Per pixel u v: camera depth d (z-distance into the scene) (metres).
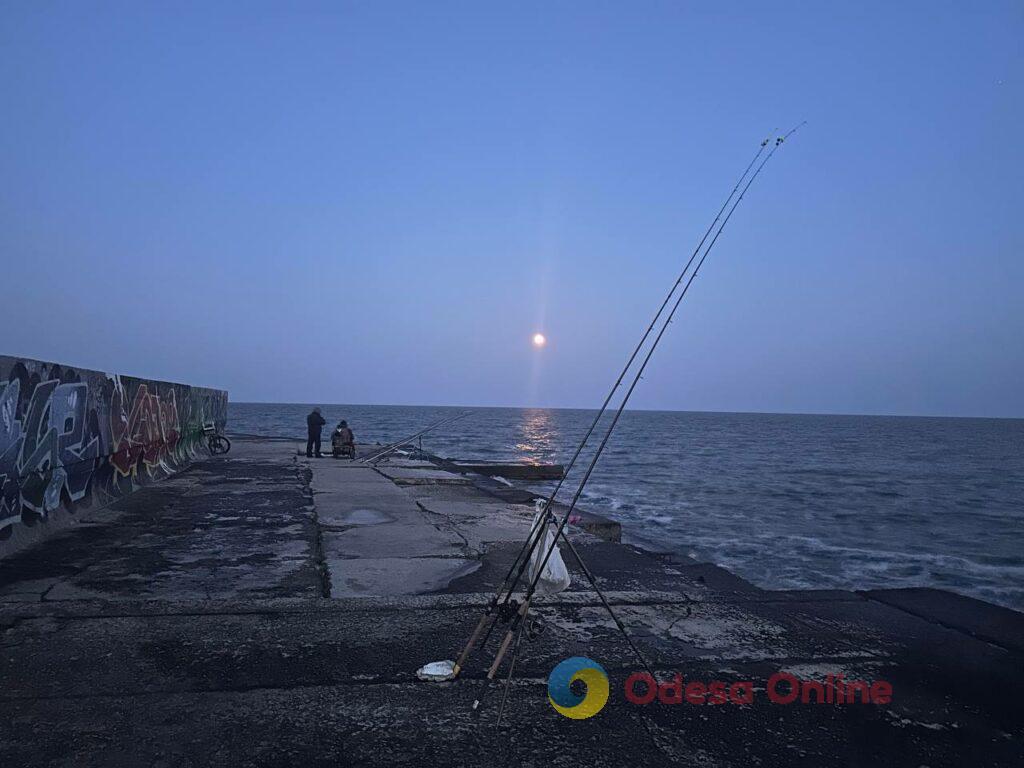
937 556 17.02
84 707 3.62
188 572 6.66
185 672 4.12
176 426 16.62
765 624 5.45
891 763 3.41
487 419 189.75
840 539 18.92
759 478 37.16
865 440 97.56
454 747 3.37
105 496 10.91
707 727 3.71
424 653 4.54
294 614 5.25
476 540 8.72
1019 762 3.47
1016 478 41.50
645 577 7.07
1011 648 5.10
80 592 5.85
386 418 158.38
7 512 7.43
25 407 7.86
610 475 36.31
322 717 3.62
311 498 12.05
